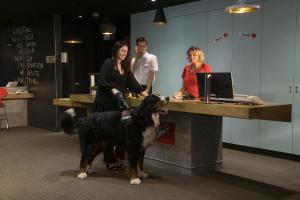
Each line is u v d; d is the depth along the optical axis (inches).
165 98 145.3
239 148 228.8
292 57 199.6
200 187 148.6
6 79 382.9
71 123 159.0
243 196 138.5
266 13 210.1
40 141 251.4
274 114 133.3
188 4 253.9
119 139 150.4
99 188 146.5
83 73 355.9
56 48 291.6
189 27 254.7
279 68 205.9
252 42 218.2
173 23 266.2
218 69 238.5
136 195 138.4
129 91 177.6
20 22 335.3
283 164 190.4
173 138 170.7
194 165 165.5
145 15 287.1
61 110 293.0
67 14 296.8
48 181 156.3
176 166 170.6
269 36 209.6
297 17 196.1
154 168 177.3
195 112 144.6
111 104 165.9
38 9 269.6
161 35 276.2
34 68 325.4
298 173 172.2
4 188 147.6
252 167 182.9
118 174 165.8
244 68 223.6
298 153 199.0
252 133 220.5
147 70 196.9
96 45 360.5
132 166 150.9
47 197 136.9
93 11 285.6
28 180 158.1
